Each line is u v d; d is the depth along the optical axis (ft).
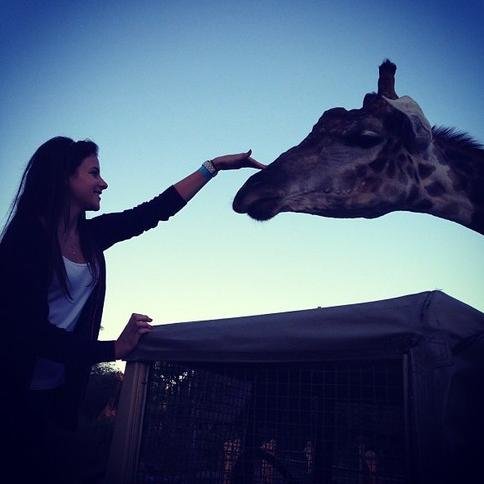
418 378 4.14
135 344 5.41
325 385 5.21
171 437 6.01
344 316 4.79
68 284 5.16
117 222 6.52
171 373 6.21
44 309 4.68
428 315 4.23
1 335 4.42
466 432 3.90
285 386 5.95
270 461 5.88
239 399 6.48
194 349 5.60
